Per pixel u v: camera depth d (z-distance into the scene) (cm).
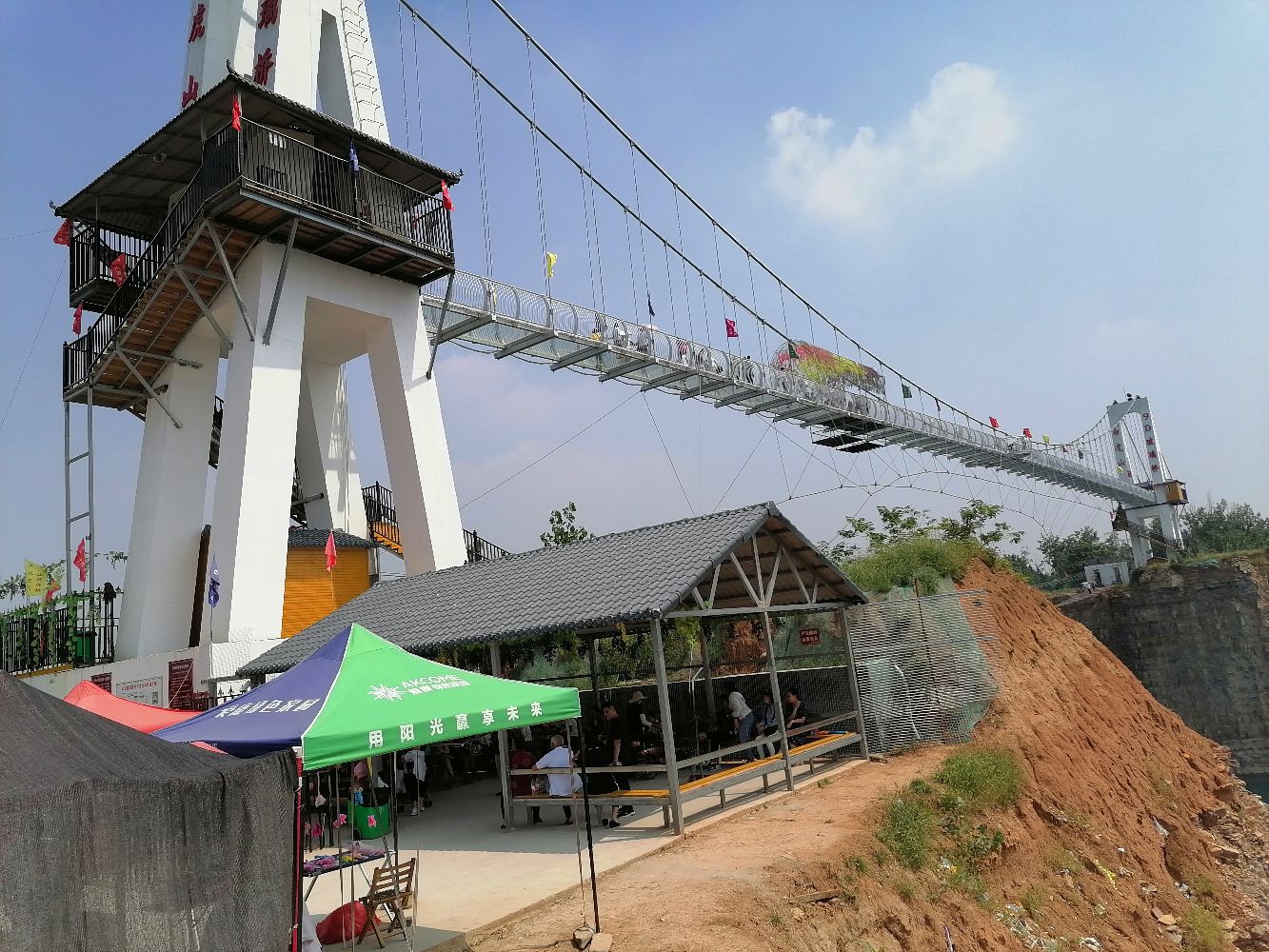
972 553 2797
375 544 2467
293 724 752
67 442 2534
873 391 4944
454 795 1847
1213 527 10538
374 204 2123
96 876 535
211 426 2403
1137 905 1573
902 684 1884
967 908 1193
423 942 863
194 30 2400
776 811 1355
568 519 3481
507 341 2914
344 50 2398
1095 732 2255
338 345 2502
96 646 2369
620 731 1471
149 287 2061
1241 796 2639
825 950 909
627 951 810
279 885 648
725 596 1791
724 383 3653
